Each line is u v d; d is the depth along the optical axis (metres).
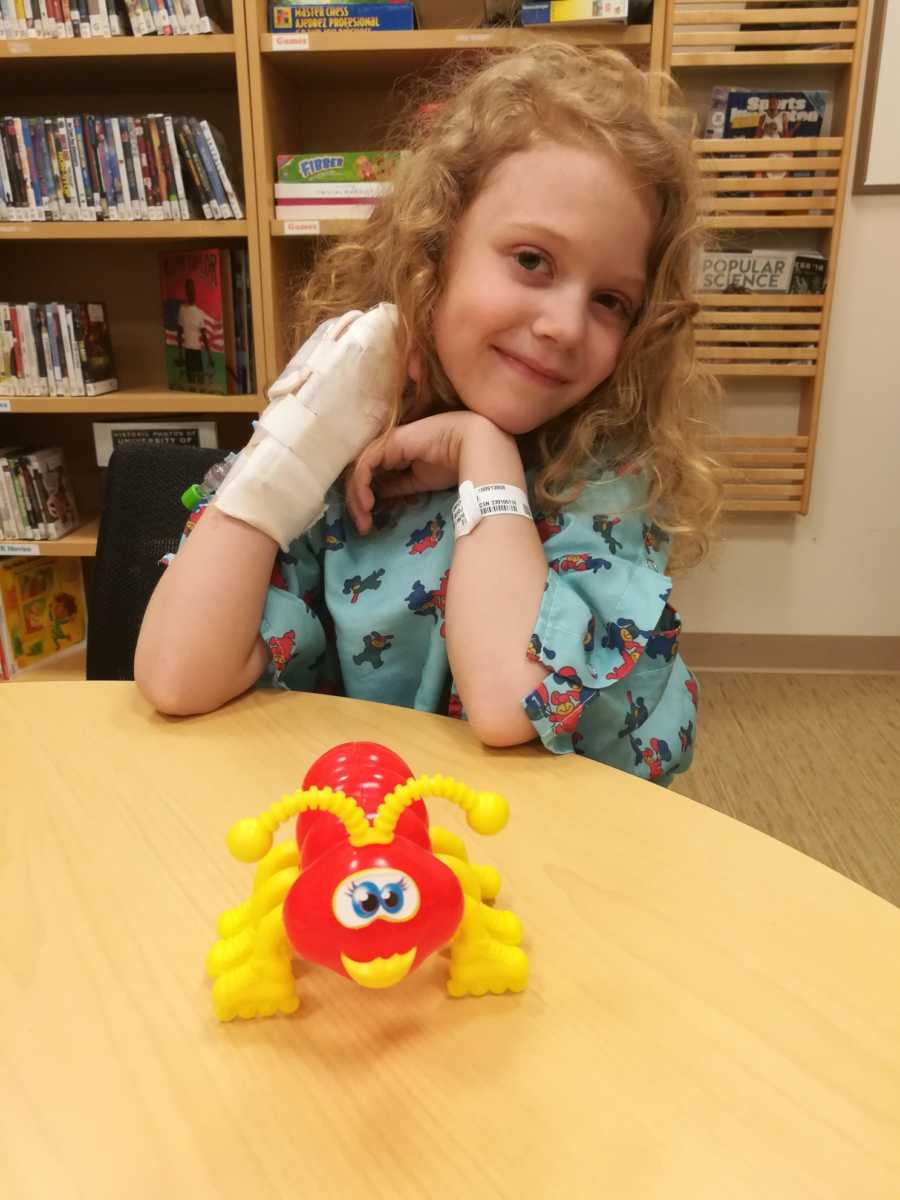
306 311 1.04
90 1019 0.38
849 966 0.41
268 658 0.76
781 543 2.30
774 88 1.96
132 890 0.47
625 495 0.79
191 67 1.86
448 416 0.78
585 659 0.64
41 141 1.78
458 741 0.64
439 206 0.77
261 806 0.55
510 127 0.72
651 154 0.73
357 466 0.79
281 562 0.81
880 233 2.05
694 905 0.46
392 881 0.36
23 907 0.45
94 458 2.31
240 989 0.38
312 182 1.77
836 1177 0.31
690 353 0.86
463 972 0.39
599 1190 0.31
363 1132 0.33
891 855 1.58
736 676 2.34
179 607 0.69
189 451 1.12
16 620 2.11
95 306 2.01
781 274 2.00
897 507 2.25
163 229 1.79
